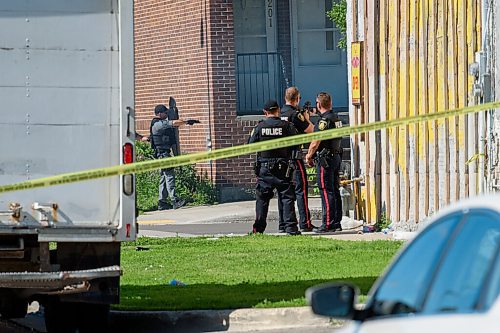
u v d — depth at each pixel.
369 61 70.75
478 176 58.91
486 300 17.30
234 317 42.16
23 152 38.59
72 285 38.41
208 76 90.88
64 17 38.88
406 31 65.81
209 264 55.47
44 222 38.56
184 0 93.00
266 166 68.00
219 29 90.75
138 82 98.94
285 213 68.44
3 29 38.59
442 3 62.00
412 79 65.44
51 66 38.81
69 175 32.06
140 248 62.72
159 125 90.56
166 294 46.78
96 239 38.81
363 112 72.44
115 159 39.06
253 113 94.25
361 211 72.62
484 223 18.56
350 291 19.62
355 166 73.56
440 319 17.44
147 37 97.69
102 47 39.09
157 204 91.38
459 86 60.66
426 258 19.73
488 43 55.53
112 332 42.78
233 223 80.88
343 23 93.06
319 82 96.44
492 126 55.12
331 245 61.12
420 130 64.69
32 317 48.03
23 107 38.62
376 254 56.78
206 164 91.38
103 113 39.06
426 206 63.84
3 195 38.47
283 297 44.81
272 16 95.81
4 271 39.31
